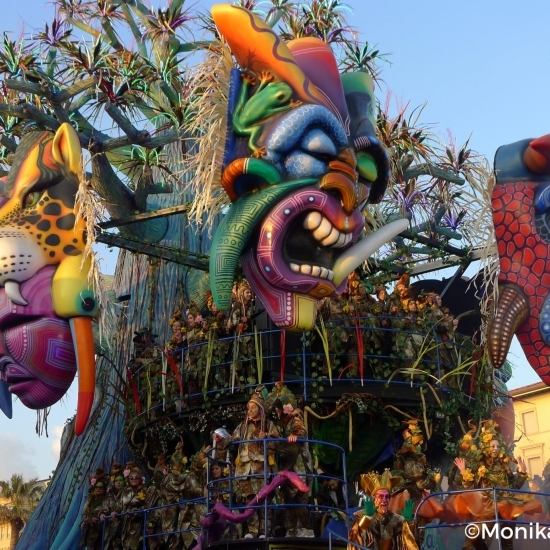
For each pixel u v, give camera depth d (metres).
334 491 15.67
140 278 22.27
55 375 15.87
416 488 14.62
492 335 14.38
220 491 13.95
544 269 14.62
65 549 19.06
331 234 14.38
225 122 14.97
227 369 16.55
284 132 14.37
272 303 14.40
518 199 14.95
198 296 21.73
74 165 16.27
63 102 18.05
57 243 16.12
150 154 19.00
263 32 14.73
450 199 19.73
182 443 16.44
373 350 16.56
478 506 13.21
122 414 20.73
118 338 21.67
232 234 14.30
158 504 15.99
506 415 20.53
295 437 13.39
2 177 18.06
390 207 20.00
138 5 20.73
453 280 19.77
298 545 12.65
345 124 15.36
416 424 15.50
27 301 15.83
